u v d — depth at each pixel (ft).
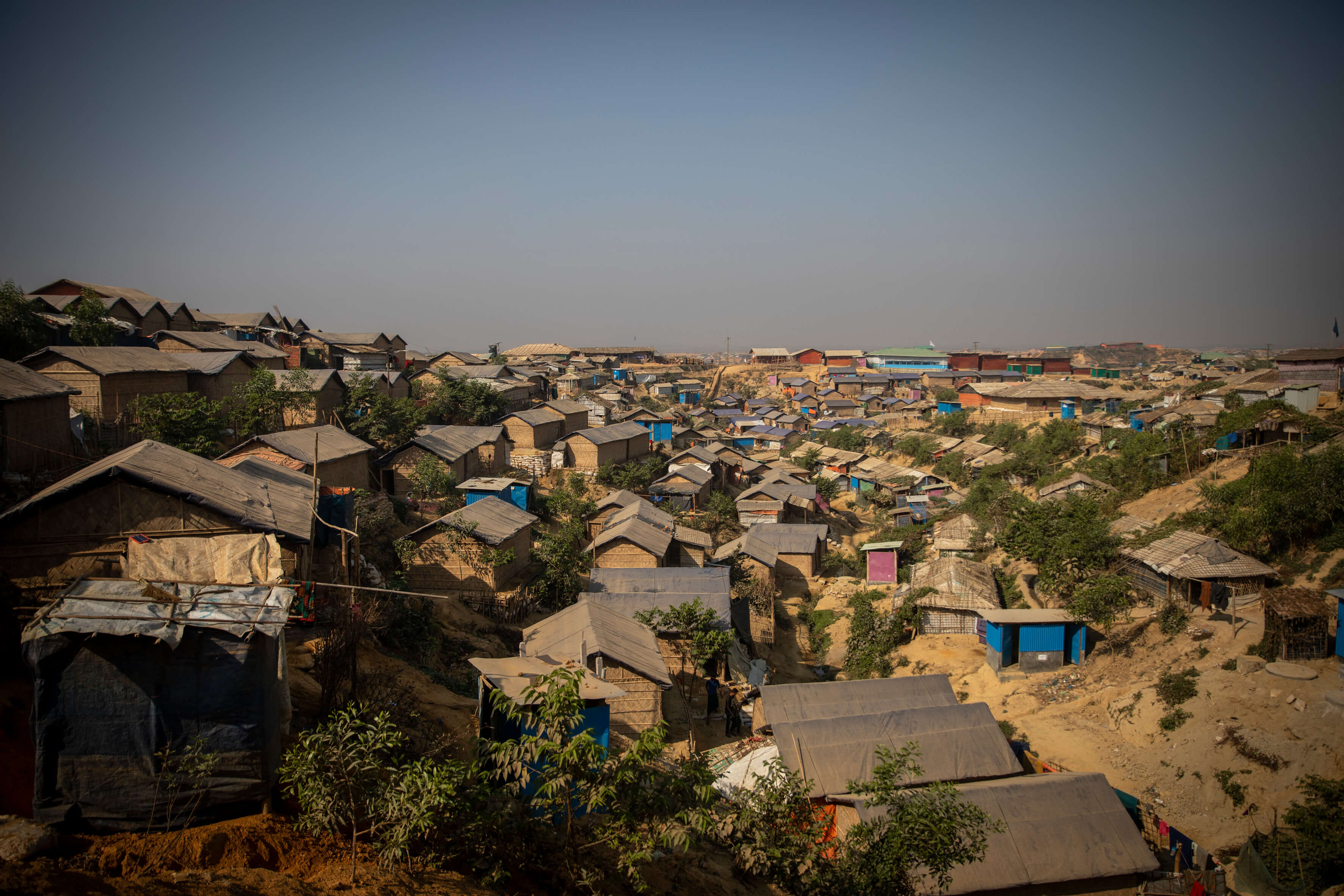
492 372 221.66
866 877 37.11
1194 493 111.45
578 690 32.71
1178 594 84.89
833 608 118.62
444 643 76.59
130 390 94.32
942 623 97.86
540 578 100.53
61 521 40.81
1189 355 588.50
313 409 123.95
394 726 31.68
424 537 92.38
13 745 34.22
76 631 29.84
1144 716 70.95
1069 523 101.60
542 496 141.69
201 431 93.30
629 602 87.81
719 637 80.38
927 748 59.06
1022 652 84.94
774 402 341.21
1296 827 54.54
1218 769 62.64
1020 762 61.36
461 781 32.40
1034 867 47.60
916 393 335.26
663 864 42.14
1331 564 81.25
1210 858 51.83
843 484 208.03
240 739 31.78
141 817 30.50
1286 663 69.51
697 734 73.31
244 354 119.65
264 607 32.63
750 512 160.04
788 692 69.15
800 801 41.75
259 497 49.52
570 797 32.53
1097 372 341.00
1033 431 214.28
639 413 211.41
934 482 184.85
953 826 39.42
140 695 30.81
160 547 36.83
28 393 67.31
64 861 26.86
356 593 62.80
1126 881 49.06
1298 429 120.16
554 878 34.12
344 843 31.35
